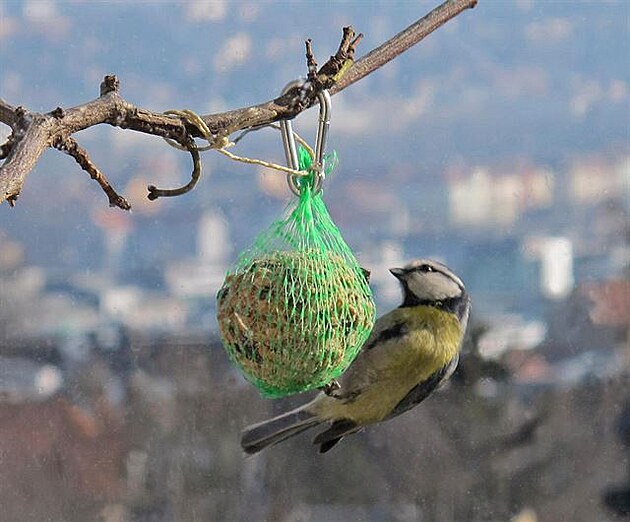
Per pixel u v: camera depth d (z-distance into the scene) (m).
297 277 4.86
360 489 11.15
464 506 11.08
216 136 4.09
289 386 4.95
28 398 11.14
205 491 11.09
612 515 11.05
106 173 11.18
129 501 11.05
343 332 4.91
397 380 6.57
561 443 11.14
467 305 6.99
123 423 11.16
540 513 11.06
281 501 11.04
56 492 11.02
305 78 4.39
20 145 3.27
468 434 11.07
